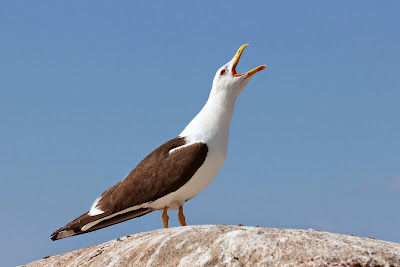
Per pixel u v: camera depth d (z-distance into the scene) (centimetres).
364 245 866
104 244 1070
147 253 927
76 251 1094
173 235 943
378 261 827
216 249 875
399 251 866
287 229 927
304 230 933
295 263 816
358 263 816
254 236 877
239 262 844
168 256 904
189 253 892
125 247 988
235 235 892
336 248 845
